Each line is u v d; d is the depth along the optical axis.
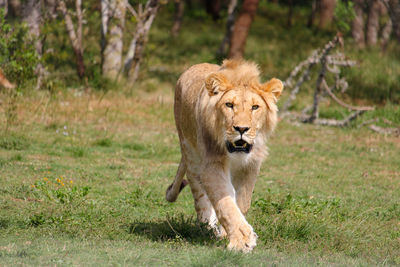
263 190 11.91
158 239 7.75
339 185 12.86
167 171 13.24
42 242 6.96
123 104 21.94
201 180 7.41
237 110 6.96
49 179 11.27
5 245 6.69
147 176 12.59
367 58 32.34
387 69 29.98
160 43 38.03
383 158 16.38
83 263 5.82
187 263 6.06
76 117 18.81
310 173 14.02
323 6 47.12
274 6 56.00
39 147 14.71
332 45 21.59
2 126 16.05
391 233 9.12
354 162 15.75
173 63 33.09
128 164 13.65
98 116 19.45
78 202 9.49
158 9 27.28
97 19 30.12
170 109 22.12
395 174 14.41
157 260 6.16
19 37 21.17
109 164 13.45
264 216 9.25
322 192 12.05
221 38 41.28
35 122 17.50
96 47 29.75
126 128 18.42
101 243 7.12
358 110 21.52
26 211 8.76
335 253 7.47
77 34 24.34
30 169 11.99
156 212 9.71
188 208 10.12
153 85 26.91
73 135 16.27
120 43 25.88
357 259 7.00
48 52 23.59
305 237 8.26
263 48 37.41
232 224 6.92
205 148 7.36
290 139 18.77
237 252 6.34
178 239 7.60
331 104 25.25
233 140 6.92
